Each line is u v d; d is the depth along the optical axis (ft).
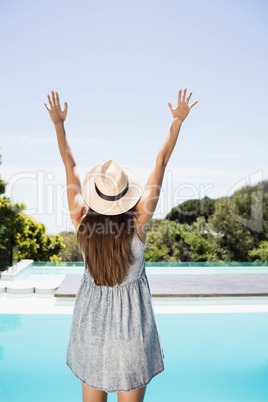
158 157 5.57
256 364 13.78
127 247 5.37
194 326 18.06
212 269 36.04
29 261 34.40
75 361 5.53
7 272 28.71
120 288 5.48
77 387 11.88
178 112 5.60
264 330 17.52
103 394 5.49
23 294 23.99
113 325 5.34
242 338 16.47
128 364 5.21
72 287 23.93
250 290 23.50
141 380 5.24
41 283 26.30
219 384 12.22
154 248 62.13
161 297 22.31
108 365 5.23
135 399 5.24
